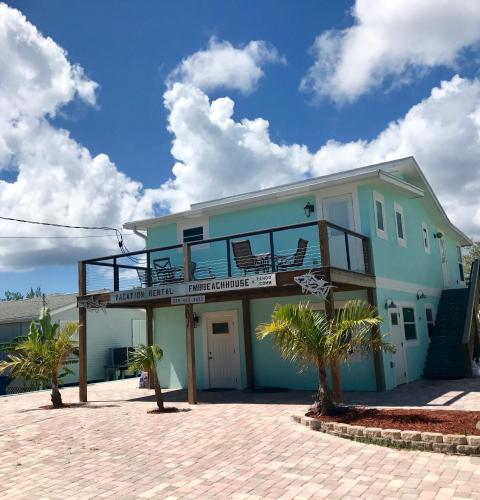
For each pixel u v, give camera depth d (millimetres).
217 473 6543
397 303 15320
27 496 6059
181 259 17344
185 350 16859
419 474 5992
